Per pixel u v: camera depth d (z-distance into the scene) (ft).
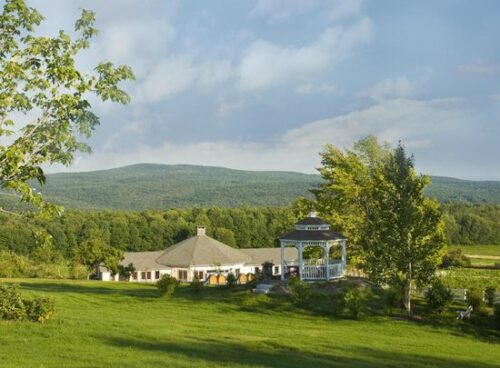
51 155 70.59
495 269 238.48
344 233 158.51
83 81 69.46
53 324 75.20
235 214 415.03
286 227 205.77
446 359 76.13
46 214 67.82
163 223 403.13
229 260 251.19
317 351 73.51
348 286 115.34
